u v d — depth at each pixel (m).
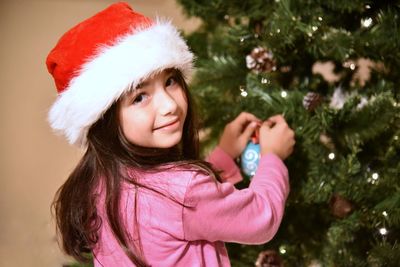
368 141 1.39
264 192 1.27
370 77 1.44
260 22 1.47
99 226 1.22
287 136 1.36
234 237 1.21
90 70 1.15
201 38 1.60
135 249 1.18
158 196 1.16
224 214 1.19
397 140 1.34
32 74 3.01
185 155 1.32
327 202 1.42
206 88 1.49
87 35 1.17
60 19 3.10
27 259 2.35
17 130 2.90
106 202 1.18
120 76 1.13
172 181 1.16
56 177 2.74
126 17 1.19
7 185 2.72
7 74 3.00
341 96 1.41
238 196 1.20
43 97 2.93
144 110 1.17
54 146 2.87
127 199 1.18
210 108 1.52
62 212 1.27
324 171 1.38
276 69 1.44
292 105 1.38
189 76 1.29
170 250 1.18
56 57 1.19
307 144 1.40
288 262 1.51
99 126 1.20
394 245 1.32
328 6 1.33
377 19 1.32
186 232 1.17
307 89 1.46
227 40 1.49
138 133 1.18
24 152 2.85
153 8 2.93
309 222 1.50
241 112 1.47
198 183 1.16
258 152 1.42
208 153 1.56
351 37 1.31
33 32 3.07
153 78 1.17
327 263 1.43
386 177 1.33
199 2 1.52
